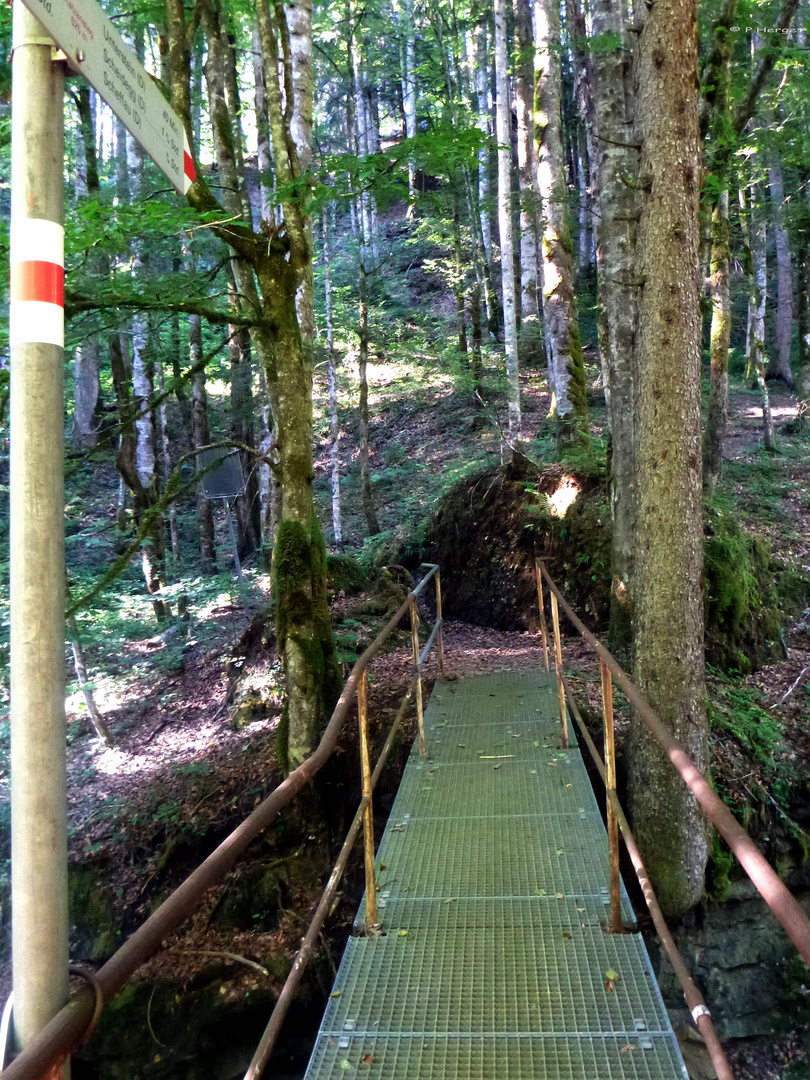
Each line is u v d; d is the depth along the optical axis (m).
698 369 5.78
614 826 4.16
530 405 19.55
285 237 7.39
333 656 7.53
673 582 5.71
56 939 1.51
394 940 4.21
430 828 5.46
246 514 16.45
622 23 9.39
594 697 7.80
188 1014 6.23
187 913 1.73
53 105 1.75
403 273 26.55
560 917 4.32
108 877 7.37
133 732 9.84
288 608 7.35
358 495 18.48
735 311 23.30
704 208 10.16
